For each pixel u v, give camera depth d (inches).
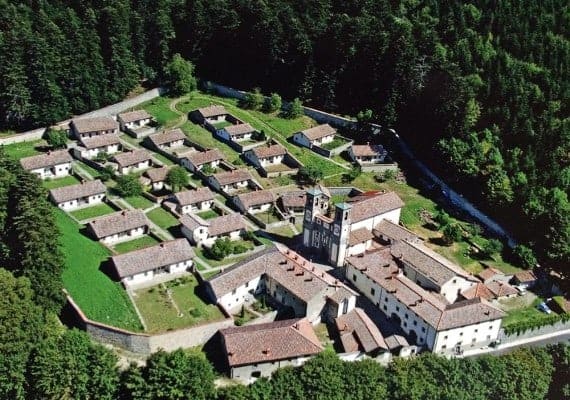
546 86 7426.2
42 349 4188.0
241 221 6082.7
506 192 6594.5
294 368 4503.0
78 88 7573.8
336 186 6993.1
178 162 7027.6
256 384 4350.4
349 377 4461.1
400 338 5093.5
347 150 7568.9
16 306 4215.1
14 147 6958.7
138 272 5162.4
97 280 5083.7
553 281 6146.7
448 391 4527.6
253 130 7603.4
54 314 4611.2
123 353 4581.7
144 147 7367.1
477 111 7288.4
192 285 5280.5
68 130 7352.4
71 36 7637.8
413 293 5265.8
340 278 5821.9
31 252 4549.7
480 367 4712.1
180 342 4704.7
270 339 4665.4
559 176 6663.4
